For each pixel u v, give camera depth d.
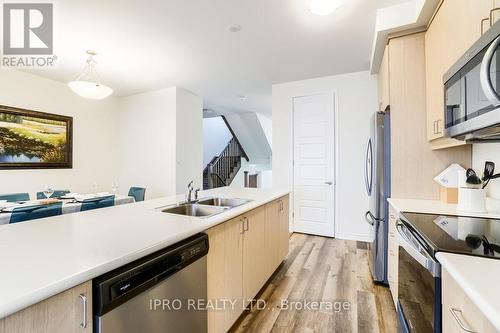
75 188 4.61
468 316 0.78
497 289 0.70
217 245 1.54
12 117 3.75
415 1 2.16
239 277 1.81
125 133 5.35
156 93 4.95
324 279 2.57
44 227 1.29
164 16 2.45
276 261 2.60
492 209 1.73
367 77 3.85
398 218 1.81
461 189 1.81
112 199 2.93
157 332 1.07
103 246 1.01
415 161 2.26
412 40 2.30
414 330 1.31
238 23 2.57
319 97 4.17
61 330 0.75
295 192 4.34
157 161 4.96
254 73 3.98
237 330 1.81
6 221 2.11
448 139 1.82
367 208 3.83
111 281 0.87
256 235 2.11
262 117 7.92
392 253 2.10
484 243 1.10
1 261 0.86
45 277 0.74
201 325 1.36
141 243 1.05
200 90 4.98
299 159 4.32
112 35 2.80
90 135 4.88
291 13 2.40
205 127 9.69
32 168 3.98
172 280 1.15
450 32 1.66
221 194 2.63
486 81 0.95
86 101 4.80
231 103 6.13
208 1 2.22
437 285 1.02
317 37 2.85
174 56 3.36
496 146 1.75
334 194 4.04
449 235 1.21
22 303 0.64
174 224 1.36
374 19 2.49
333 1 2.14
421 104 2.25
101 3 2.24
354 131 3.92
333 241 3.83
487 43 1.02
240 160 9.50
